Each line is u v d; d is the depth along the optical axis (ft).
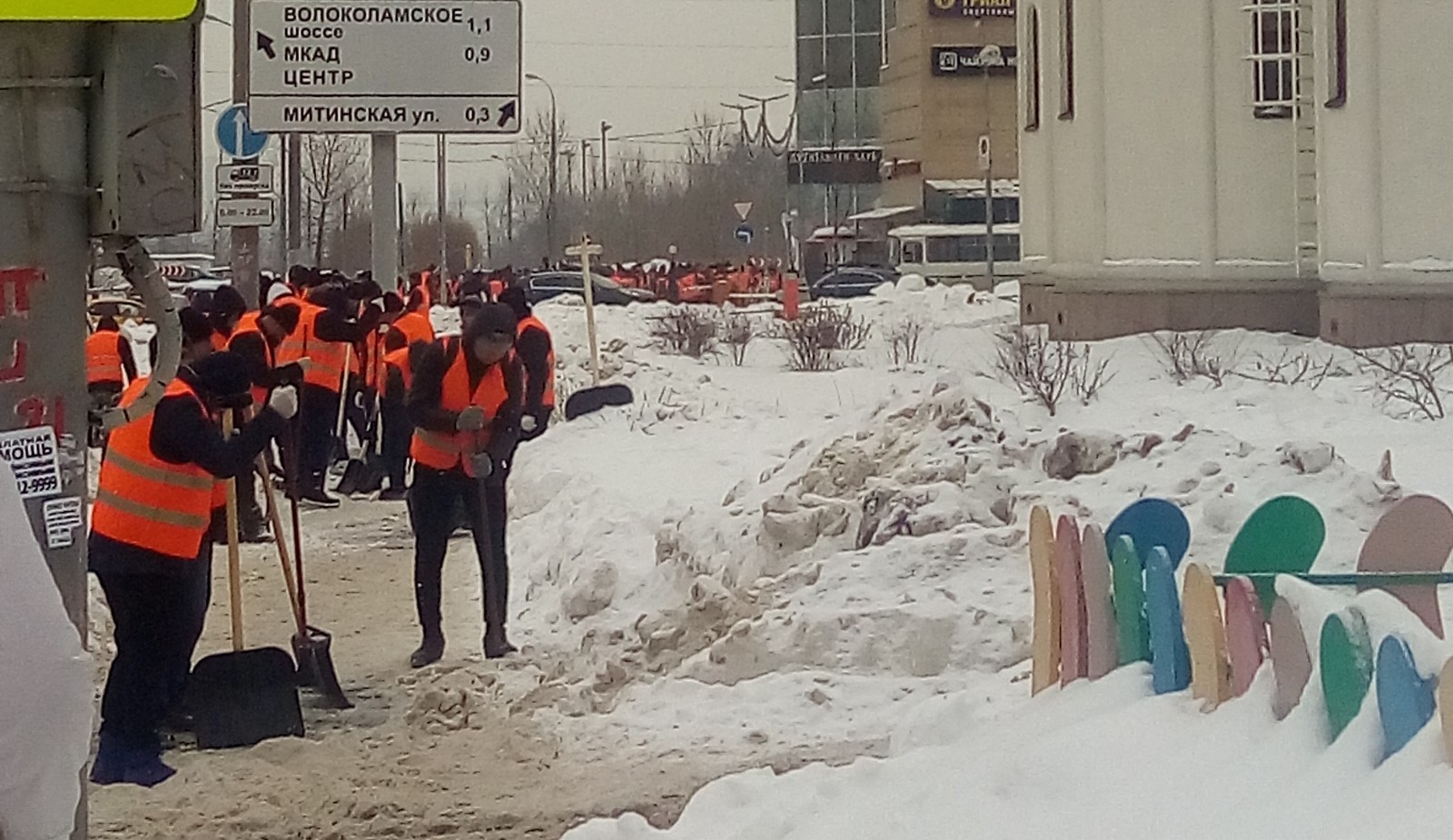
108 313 47.55
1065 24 77.10
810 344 77.56
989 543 28.37
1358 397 49.11
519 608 35.29
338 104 46.16
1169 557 17.21
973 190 223.10
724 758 23.54
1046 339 70.23
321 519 48.88
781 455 44.96
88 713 9.70
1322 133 66.39
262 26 45.88
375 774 23.70
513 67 46.44
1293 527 19.36
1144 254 73.41
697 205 317.63
